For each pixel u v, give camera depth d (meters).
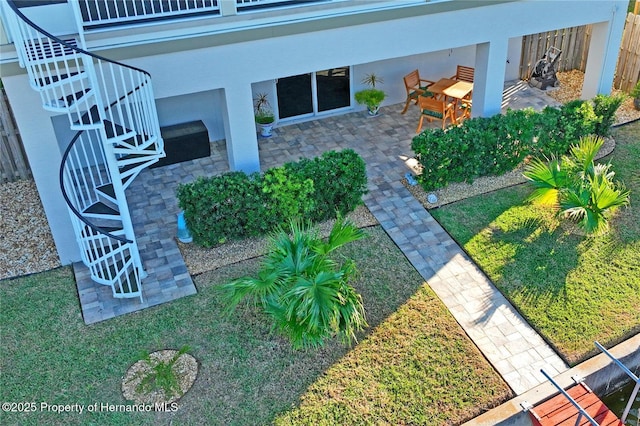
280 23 10.86
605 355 8.78
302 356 8.96
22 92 9.40
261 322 9.54
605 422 7.97
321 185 11.17
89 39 9.62
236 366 8.82
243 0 11.00
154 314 9.77
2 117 12.98
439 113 14.42
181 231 11.16
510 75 17.52
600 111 13.71
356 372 8.68
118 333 9.43
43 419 8.12
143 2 9.84
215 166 13.85
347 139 14.73
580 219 11.20
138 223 11.89
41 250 11.41
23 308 9.99
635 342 8.99
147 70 10.37
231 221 10.86
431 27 12.33
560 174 11.12
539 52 17.34
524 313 9.54
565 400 8.24
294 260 8.82
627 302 9.66
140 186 13.10
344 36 11.63
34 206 12.80
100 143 10.78
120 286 10.00
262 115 14.80
